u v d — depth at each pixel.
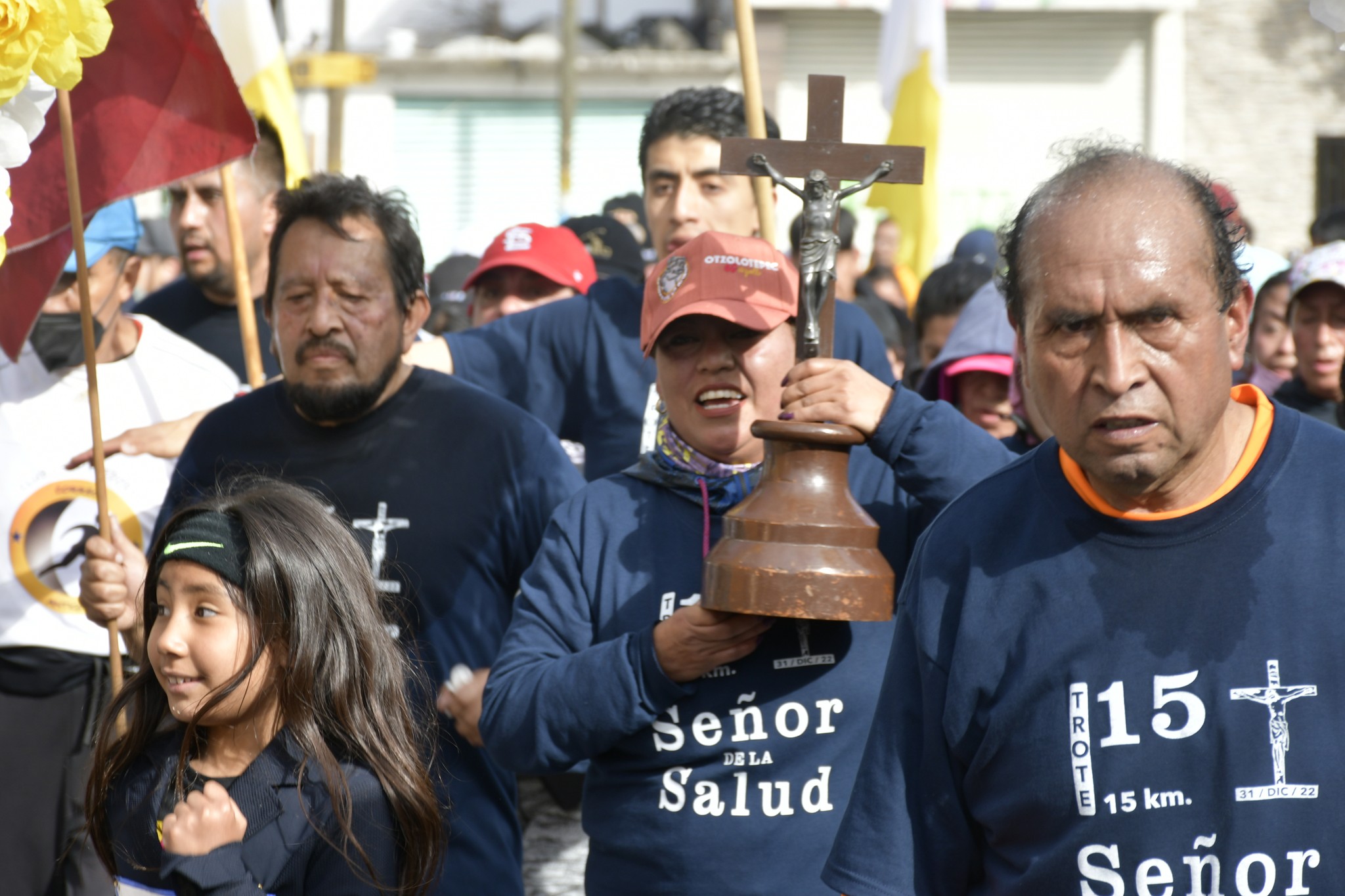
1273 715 2.20
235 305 5.88
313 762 2.95
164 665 2.97
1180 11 18.34
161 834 2.97
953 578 2.48
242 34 6.49
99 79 4.18
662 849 3.18
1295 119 18.55
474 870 3.77
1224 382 2.23
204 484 4.09
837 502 2.98
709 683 3.18
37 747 4.56
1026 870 2.37
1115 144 2.48
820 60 18.44
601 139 22.66
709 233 3.42
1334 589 2.22
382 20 23.81
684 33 23.53
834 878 2.57
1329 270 5.32
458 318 8.06
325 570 3.08
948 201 18.66
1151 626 2.28
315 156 14.55
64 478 4.62
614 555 3.37
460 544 3.91
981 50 18.69
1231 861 2.21
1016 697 2.35
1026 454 2.52
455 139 22.55
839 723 3.18
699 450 3.38
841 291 9.80
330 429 4.00
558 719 3.16
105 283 4.69
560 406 4.68
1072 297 2.20
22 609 4.57
